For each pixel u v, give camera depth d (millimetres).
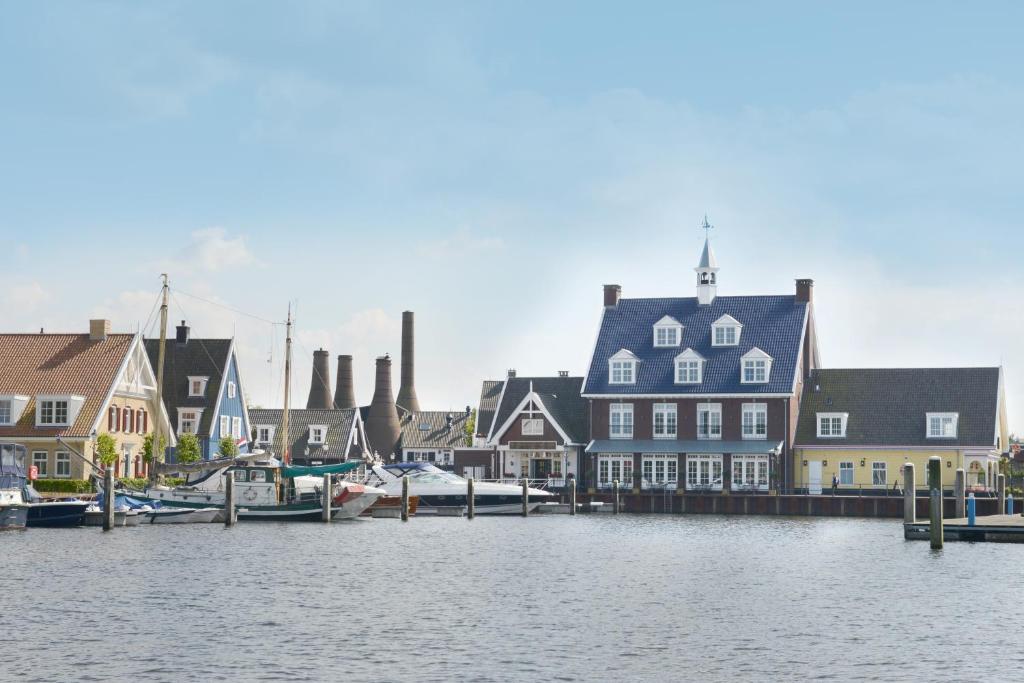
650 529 74625
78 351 89438
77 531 67250
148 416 94688
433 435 152750
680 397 101500
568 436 103938
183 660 30766
